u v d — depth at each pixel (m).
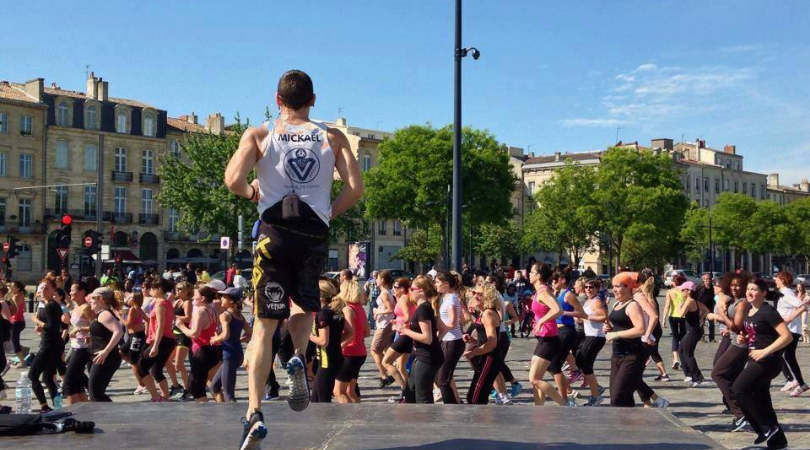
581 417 5.12
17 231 63.19
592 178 65.19
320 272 4.20
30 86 65.38
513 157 100.00
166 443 4.34
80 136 66.94
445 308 9.54
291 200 4.06
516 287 26.05
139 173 69.81
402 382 12.42
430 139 55.81
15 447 4.25
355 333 9.95
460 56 18.33
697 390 13.55
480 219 55.69
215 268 70.44
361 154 78.94
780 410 11.53
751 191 113.69
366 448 4.23
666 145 103.62
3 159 62.97
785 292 13.07
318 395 9.60
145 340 11.48
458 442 4.35
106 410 5.45
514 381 12.54
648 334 8.72
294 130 4.20
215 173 48.00
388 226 81.44
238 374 15.98
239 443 4.33
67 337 13.60
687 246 83.12
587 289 11.28
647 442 4.36
